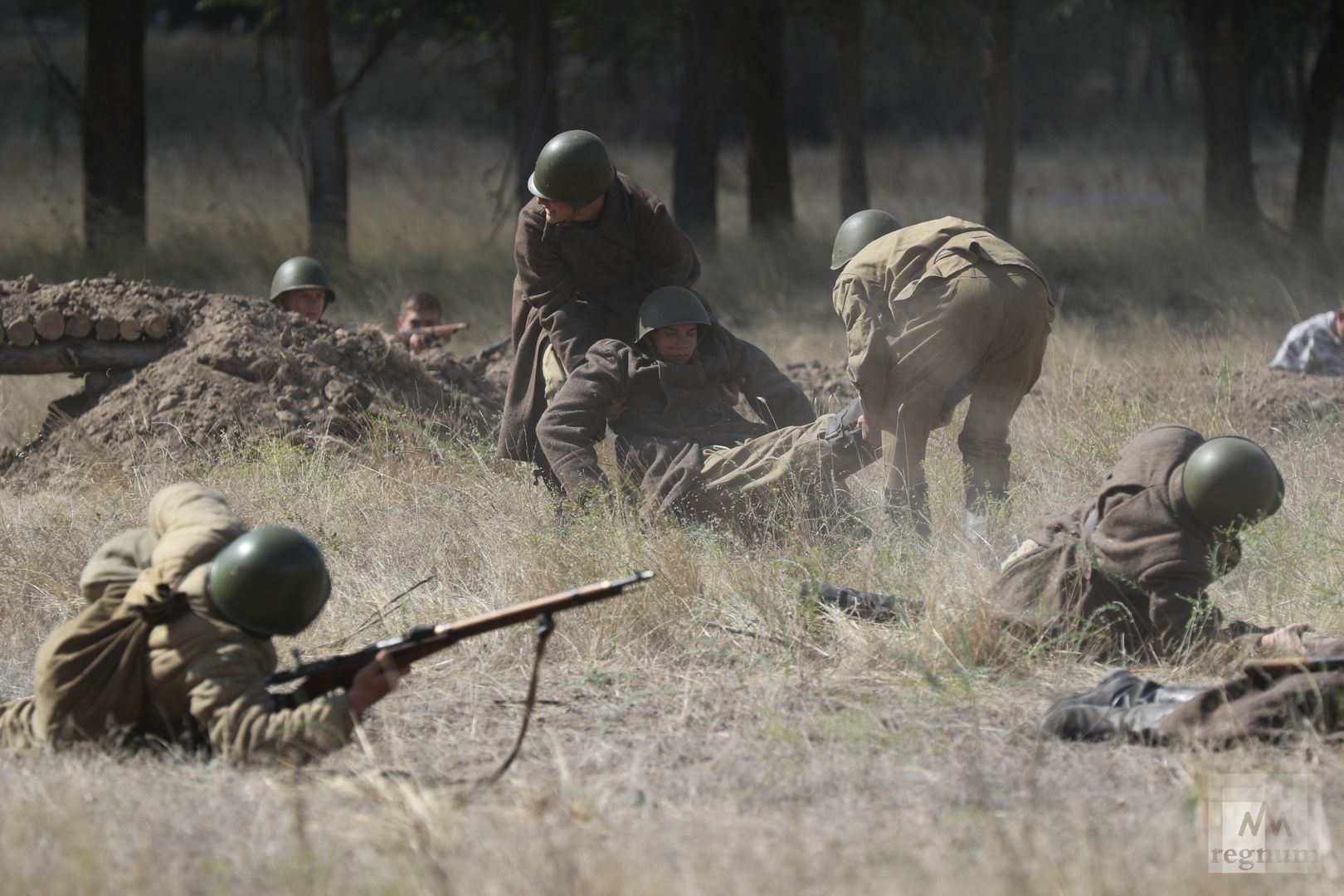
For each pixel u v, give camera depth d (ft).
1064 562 52.34
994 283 61.77
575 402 66.08
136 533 45.11
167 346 91.25
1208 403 88.43
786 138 197.77
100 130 182.50
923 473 64.44
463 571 63.82
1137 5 315.37
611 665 53.31
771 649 53.98
